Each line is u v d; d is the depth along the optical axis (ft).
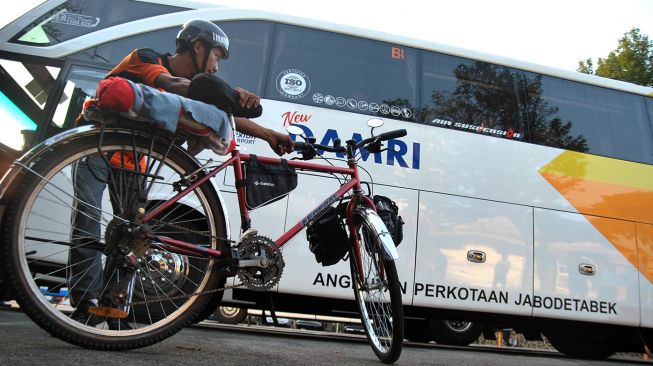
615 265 17.02
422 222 15.62
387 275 8.80
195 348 9.30
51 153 7.25
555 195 16.97
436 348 18.22
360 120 15.83
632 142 18.31
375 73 16.42
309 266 14.65
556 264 16.48
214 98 8.18
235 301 14.53
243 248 8.27
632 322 16.81
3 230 6.86
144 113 7.29
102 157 7.44
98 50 14.74
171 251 7.70
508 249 16.15
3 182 7.01
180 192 7.94
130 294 7.31
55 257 7.38
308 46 16.10
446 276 15.49
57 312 7.14
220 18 15.61
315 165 9.58
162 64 9.53
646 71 50.75
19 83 14.74
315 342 15.90
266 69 15.57
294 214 14.70
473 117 16.88
